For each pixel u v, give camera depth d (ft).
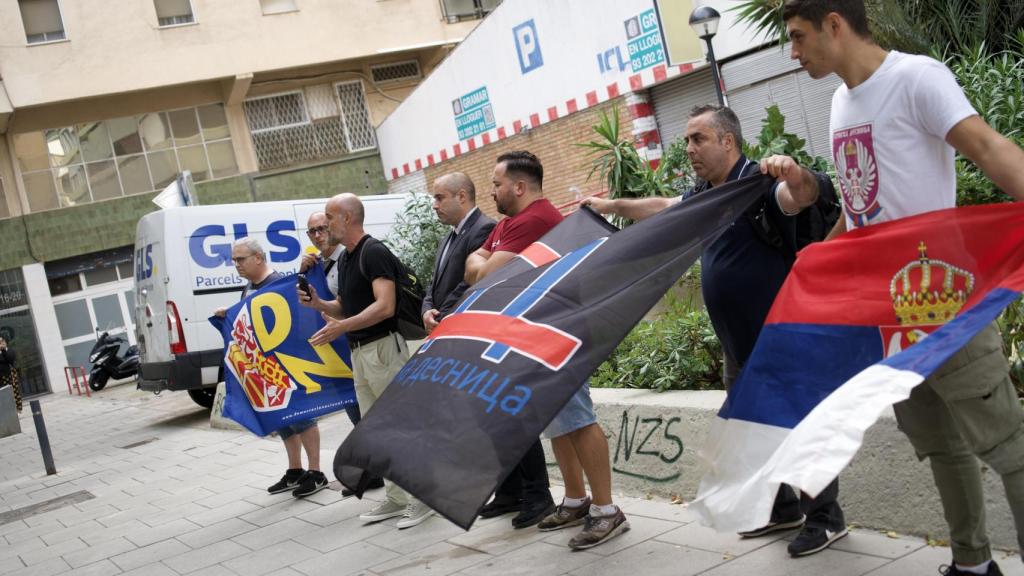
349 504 21.95
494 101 62.39
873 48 9.66
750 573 12.72
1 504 32.22
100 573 20.07
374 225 42.55
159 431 44.32
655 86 49.83
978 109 21.56
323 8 83.10
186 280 40.11
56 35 77.77
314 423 24.03
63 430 52.70
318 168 82.79
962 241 9.41
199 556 19.89
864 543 12.96
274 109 83.61
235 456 32.71
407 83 87.04
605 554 14.71
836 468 7.88
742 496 9.07
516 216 15.90
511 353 11.86
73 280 81.76
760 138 26.43
